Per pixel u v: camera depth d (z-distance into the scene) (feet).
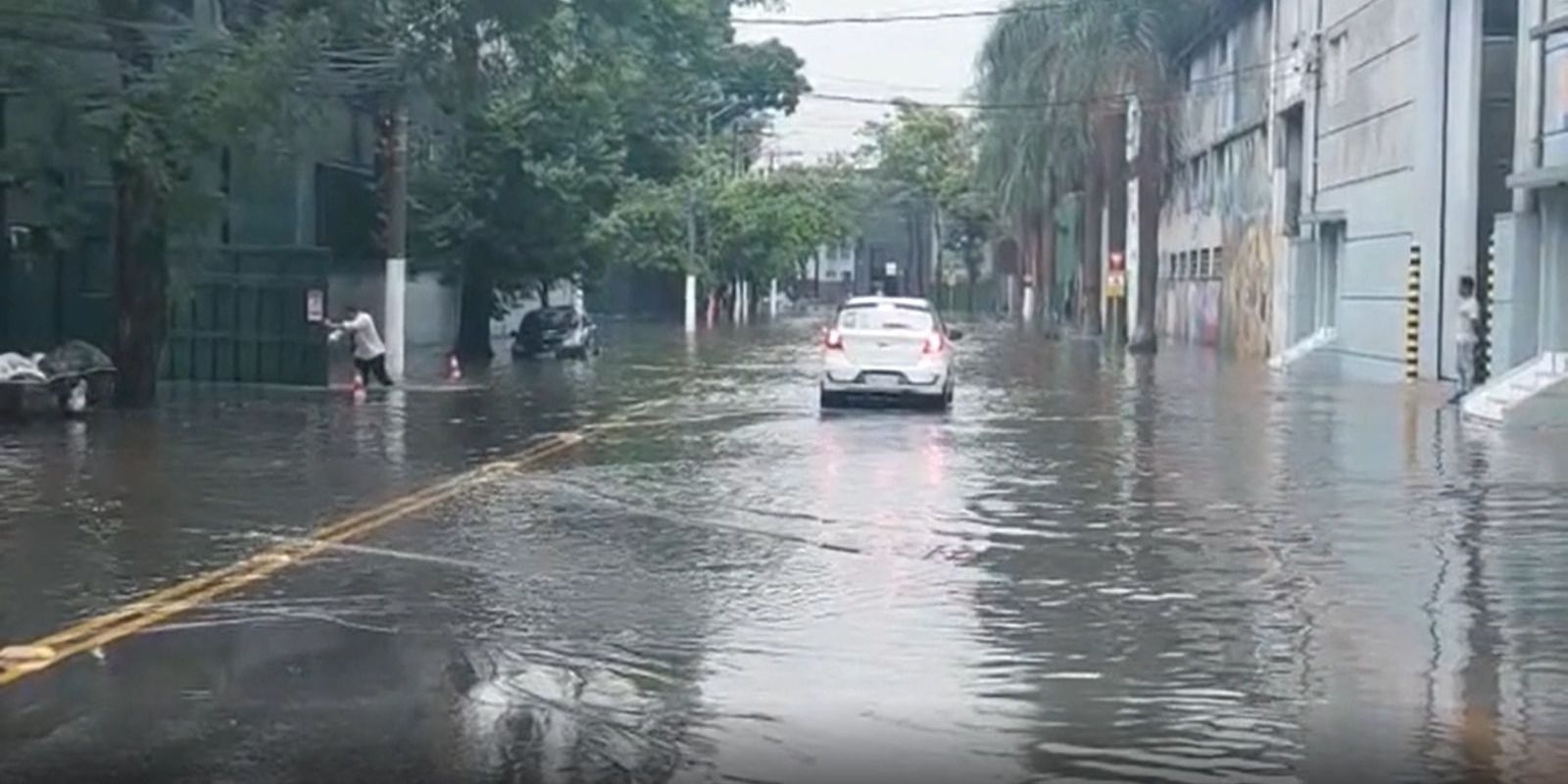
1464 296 106.42
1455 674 33.47
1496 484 63.93
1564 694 31.89
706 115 269.23
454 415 93.91
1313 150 152.66
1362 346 135.03
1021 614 39.14
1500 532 51.98
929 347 97.86
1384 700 31.42
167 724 29.17
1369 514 55.83
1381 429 87.10
